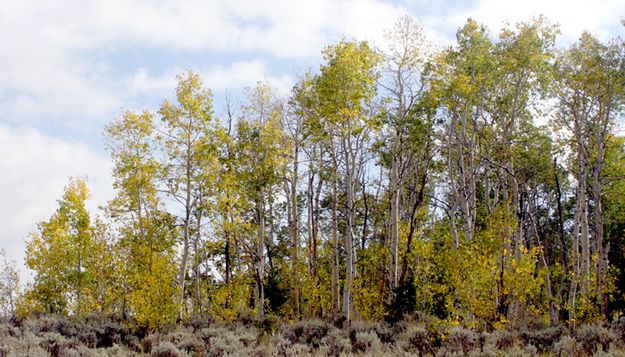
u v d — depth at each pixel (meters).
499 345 14.74
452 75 23.78
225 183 24.64
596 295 20.53
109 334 20.19
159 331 20.36
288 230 34.00
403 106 24.69
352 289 21.72
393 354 14.74
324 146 27.08
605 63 23.11
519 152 26.81
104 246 25.67
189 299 26.78
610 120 25.48
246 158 26.05
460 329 15.82
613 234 32.47
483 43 24.75
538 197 34.94
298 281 26.33
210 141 25.47
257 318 23.72
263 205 27.39
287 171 27.28
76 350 16.02
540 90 25.09
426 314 20.58
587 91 24.14
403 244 24.38
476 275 17.11
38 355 14.30
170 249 24.81
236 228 24.73
